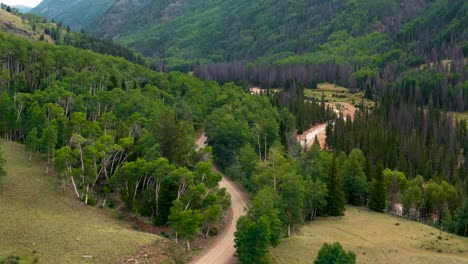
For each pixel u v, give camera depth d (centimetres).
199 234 8231
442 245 8562
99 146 8650
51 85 13088
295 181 8662
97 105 12169
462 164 16362
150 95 14038
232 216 9419
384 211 11638
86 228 7006
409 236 8975
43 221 6950
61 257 6016
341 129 17262
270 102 18262
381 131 17250
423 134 18262
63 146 9325
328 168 10706
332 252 6175
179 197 8250
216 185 8794
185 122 12519
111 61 16738
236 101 15900
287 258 7412
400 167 14988
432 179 13662
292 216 8619
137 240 6806
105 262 6078
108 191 8706
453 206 11950
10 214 6944
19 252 5959
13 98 11612
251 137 13050
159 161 8256
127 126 10556
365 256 7769
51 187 8419
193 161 10181
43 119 10225
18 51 14375
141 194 9169
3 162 8062
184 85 17262
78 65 15112
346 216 10350
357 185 11700
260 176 9256
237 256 7400
